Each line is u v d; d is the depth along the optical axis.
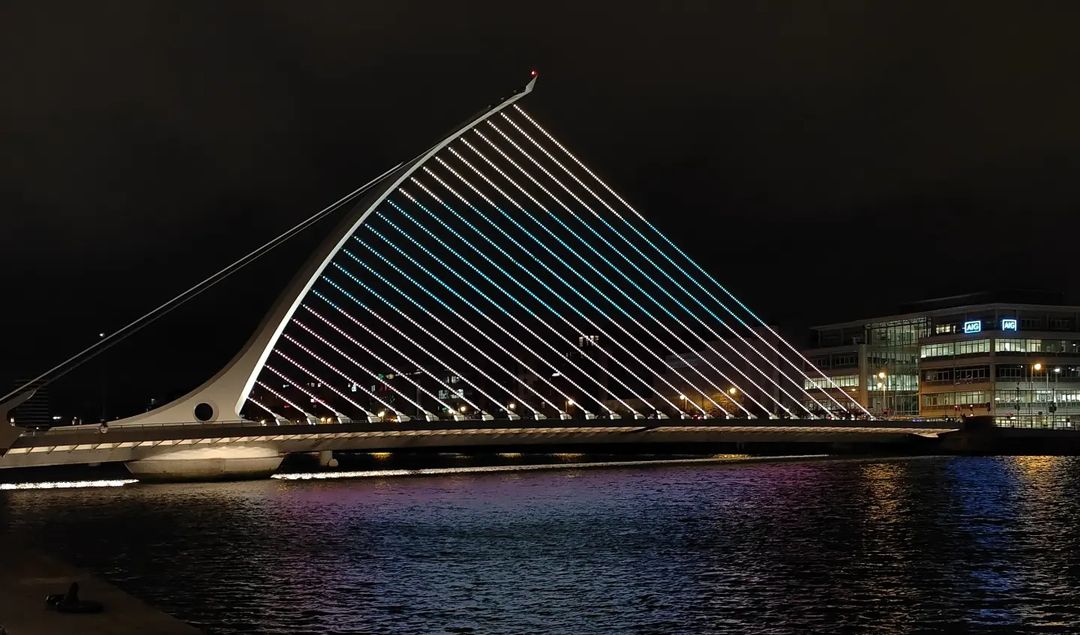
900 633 29.00
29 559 33.09
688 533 49.84
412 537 48.47
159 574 37.84
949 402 141.50
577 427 94.69
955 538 47.34
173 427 80.50
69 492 75.75
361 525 53.38
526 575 37.78
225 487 80.06
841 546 45.03
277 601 32.78
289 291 84.19
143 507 63.56
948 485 78.25
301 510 61.53
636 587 35.38
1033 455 122.75
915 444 129.12
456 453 176.00
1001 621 30.28
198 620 30.16
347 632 28.80
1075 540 46.50
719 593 34.28
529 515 58.38
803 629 29.39
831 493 72.12
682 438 103.19
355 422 86.12
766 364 168.00
